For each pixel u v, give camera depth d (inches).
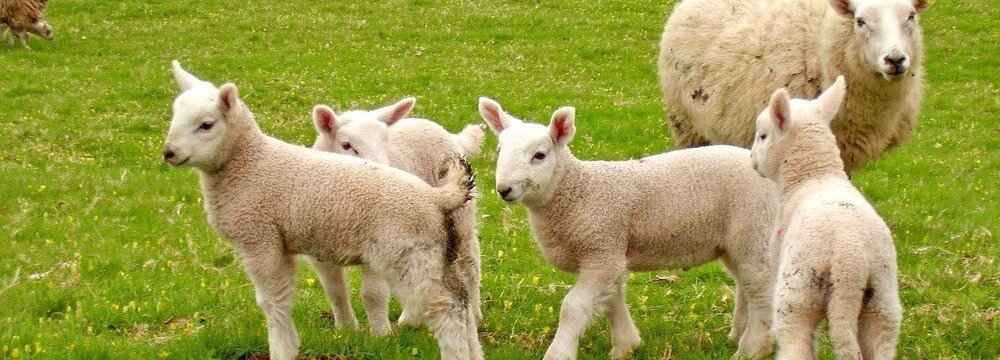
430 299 243.6
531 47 901.8
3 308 308.5
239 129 254.8
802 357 217.0
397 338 279.9
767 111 253.1
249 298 323.9
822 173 245.9
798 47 418.3
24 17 876.0
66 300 321.4
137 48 892.0
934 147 620.7
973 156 598.9
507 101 726.5
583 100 733.9
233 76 789.9
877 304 218.5
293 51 882.1
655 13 1029.8
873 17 386.9
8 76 775.7
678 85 477.7
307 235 251.0
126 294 324.5
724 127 446.3
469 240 300.7
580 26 976.3
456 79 790.5
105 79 782.5
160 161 573.6
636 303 334.0
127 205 458.6
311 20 994.7
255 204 252.7
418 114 688.4
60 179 506.6
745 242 267.7
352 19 1004.6
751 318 271.7
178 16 1014.4
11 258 368.8
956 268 362.0
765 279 266.7
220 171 257.1
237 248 257.9
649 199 270.4
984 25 960.9
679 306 333.1
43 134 619.8
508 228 426.0
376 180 247.1
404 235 241.4
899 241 405.4
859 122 404.8
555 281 358.0
